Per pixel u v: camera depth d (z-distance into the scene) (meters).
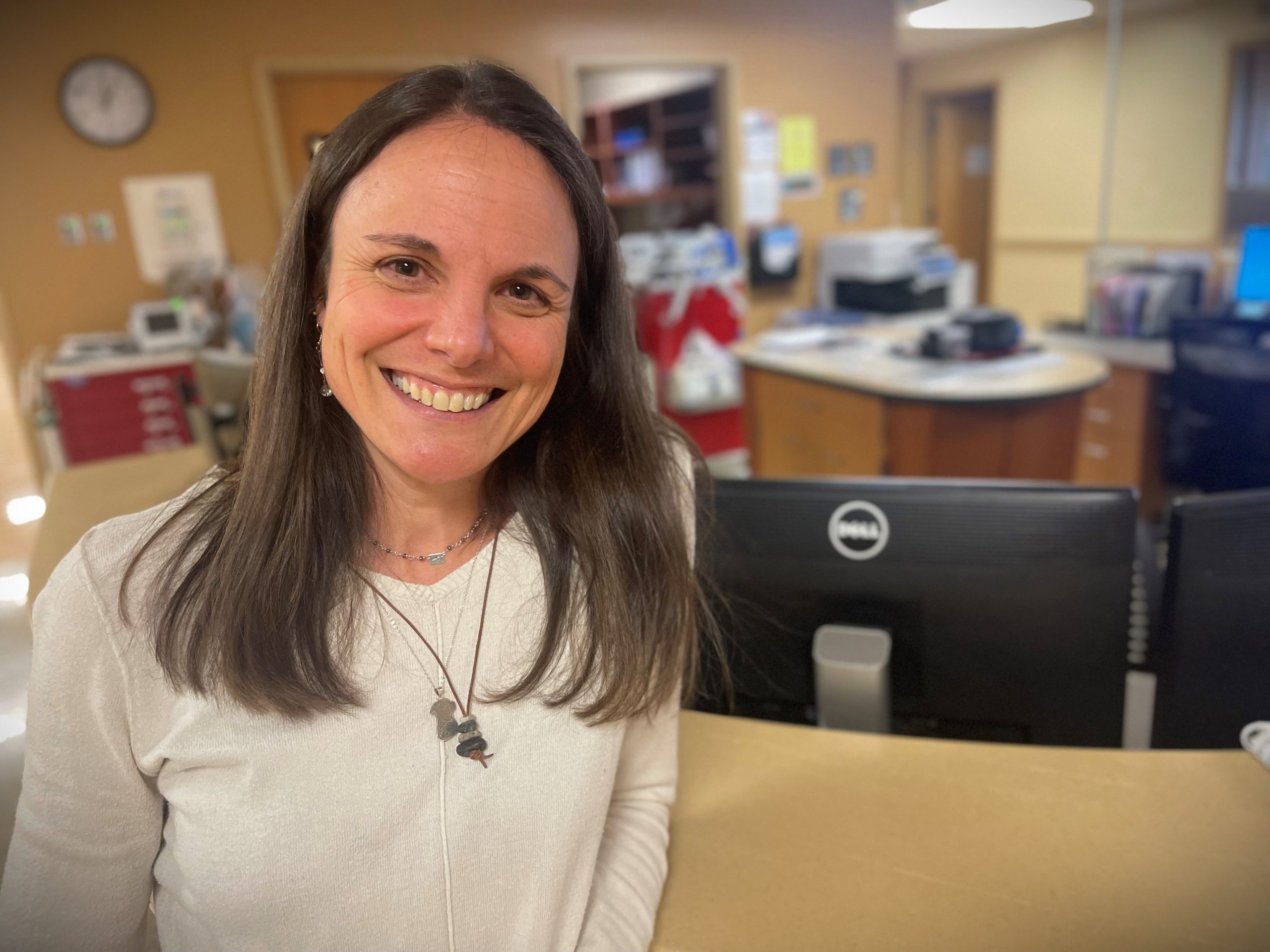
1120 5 5.68
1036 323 7.59
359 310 0.65
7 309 4.56
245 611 0.69
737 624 1.12
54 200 4.54
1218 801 0.96
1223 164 5.73
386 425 0.69
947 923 0.83
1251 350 3.04
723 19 5.78
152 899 0.81
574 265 0.72
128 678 0.69
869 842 0.94
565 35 5.42
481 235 0.63
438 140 0.64
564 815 0.77
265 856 0.69
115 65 4.49
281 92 4.92
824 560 1.07
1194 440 3.30
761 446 4.15
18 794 2.22
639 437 0.84
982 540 1.01
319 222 0.69
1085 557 0.99
